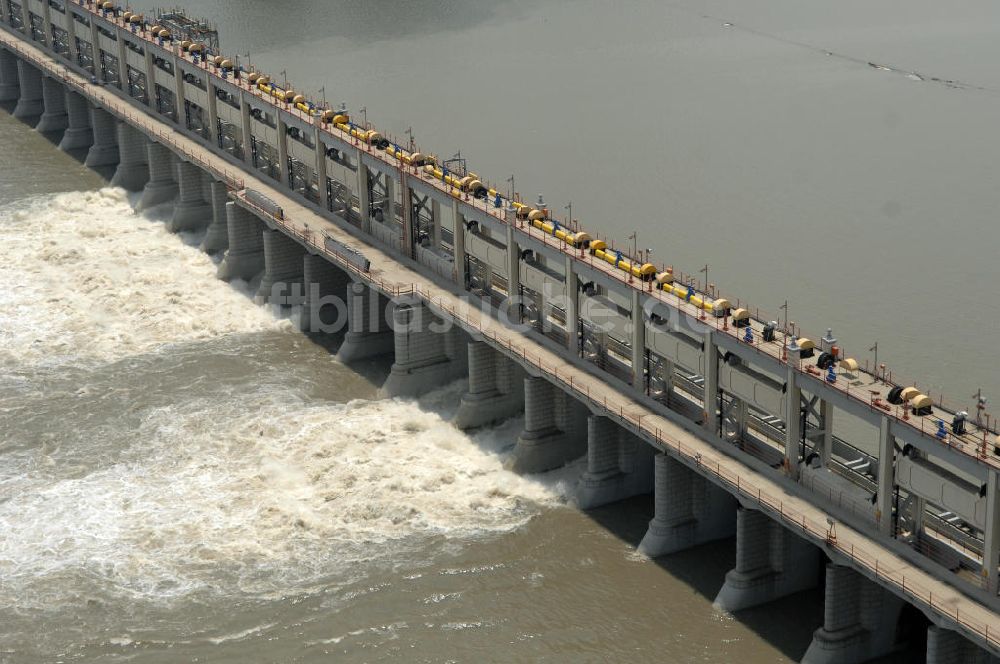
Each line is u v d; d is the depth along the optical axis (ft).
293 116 593.01
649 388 428.56
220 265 620.08
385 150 548.72
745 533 380.37
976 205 641.40
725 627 379.96
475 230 499.92
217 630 386.32
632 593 396.37
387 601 396.78
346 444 478.59
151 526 434.30
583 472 449.48
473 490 448.65
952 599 329.93
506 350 464.24
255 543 424.46
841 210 638.94
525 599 396.37
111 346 561.02
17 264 637.30
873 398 350.02
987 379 495.82
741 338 385.29
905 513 352.49
